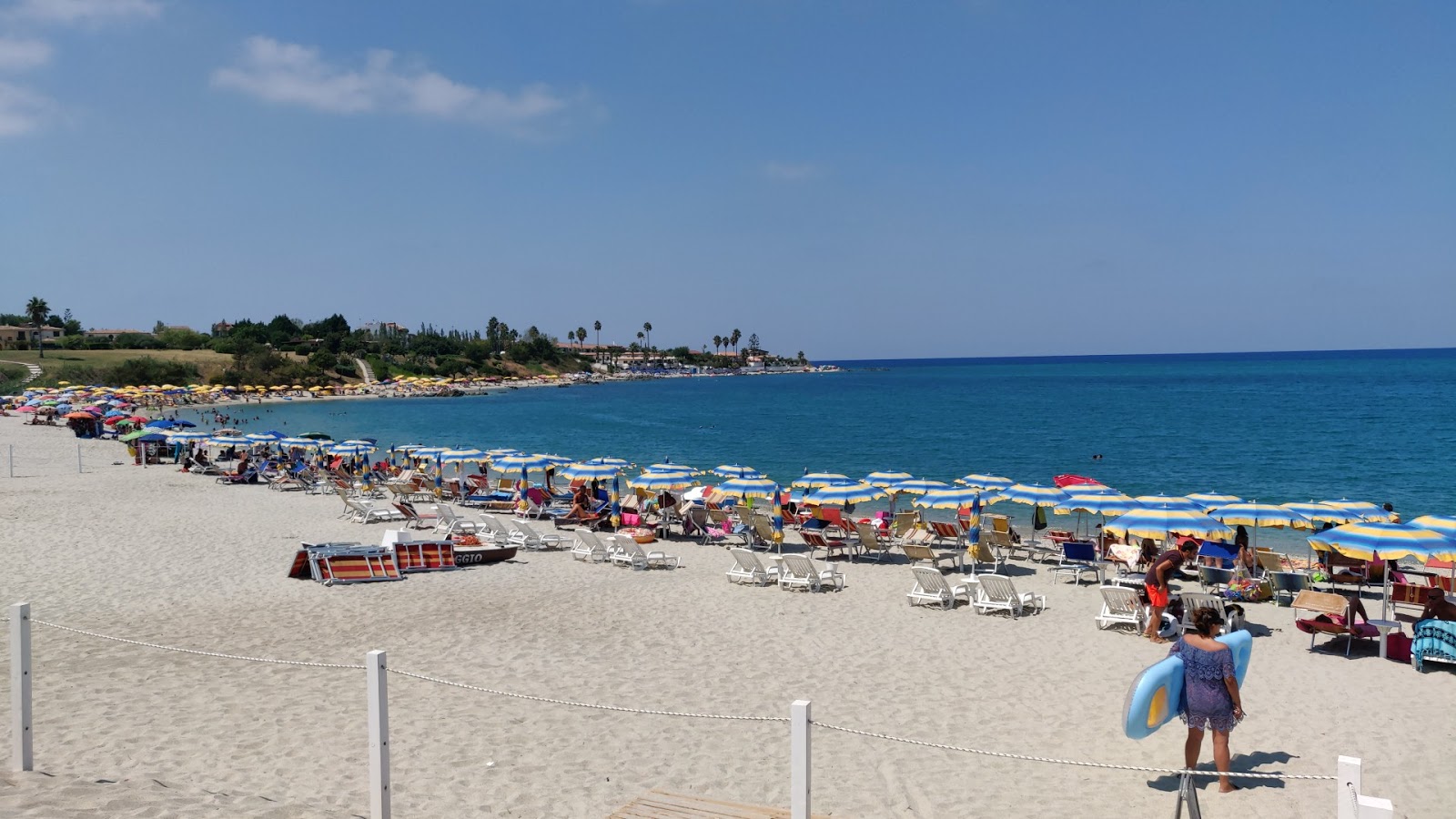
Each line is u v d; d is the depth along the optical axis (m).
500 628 13.27
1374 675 11.34
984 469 40.97
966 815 7.23
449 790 7.48
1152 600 12.95
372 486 30.67
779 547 20.70
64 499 27.02
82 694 9.78
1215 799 7.58
